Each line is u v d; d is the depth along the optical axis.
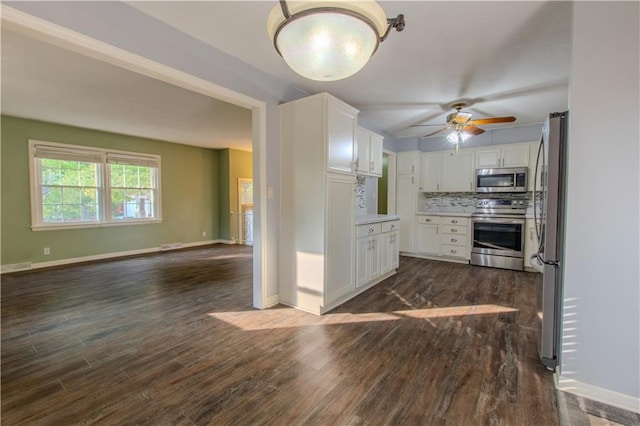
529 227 4.54
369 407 1.65
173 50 2.20
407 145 5.73
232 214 7.48
